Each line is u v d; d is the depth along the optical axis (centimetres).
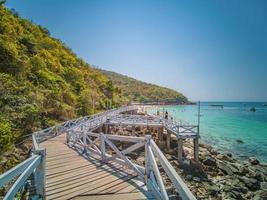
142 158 1592
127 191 520
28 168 361
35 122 1723
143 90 14088
